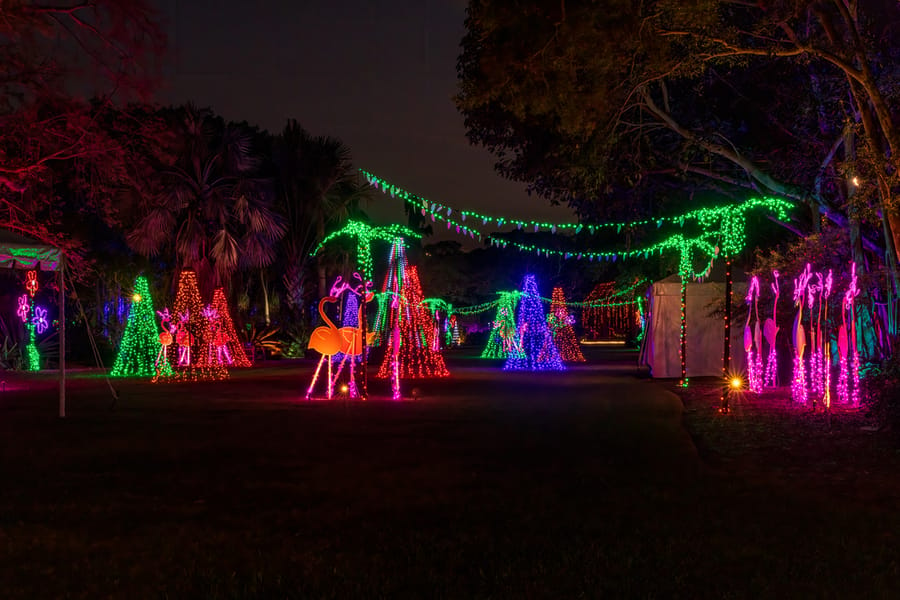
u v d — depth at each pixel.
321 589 4.65
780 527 5.97
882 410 10.72
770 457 9.18
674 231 27.67
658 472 8.10
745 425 12.11
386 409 14.71
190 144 29.64
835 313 17.06
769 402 15.65
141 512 6.49
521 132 20.89
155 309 33.94
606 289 54.34
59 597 4.57
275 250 36.16
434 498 6.93
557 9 10.77
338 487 7.42
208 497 7.04
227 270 31.19
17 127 13.21
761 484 7.54
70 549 5.47
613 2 10.63
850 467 8.50
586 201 24.36
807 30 16.72
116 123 14.95
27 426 12.29
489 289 67.31
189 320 26.05
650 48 12.75
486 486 7.43
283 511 6.50
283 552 5.34
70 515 6.40
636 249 30.11
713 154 22.53
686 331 23.23
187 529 5.94
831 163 19.42
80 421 12.95
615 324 68.00
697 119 21.41
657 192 25.33
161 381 23.02
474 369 28.56
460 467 8.43
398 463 8.71
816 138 20.14
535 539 5.63
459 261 67.25
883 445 9.96
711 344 23.25
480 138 22.11
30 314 31.86
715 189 23.81
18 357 30.55
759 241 26.08
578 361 34.53
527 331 29.16
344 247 36.25
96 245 34.44
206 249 30.98
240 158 31.09
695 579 4.84
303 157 35.31
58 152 13.79
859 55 12.24
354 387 17.91
